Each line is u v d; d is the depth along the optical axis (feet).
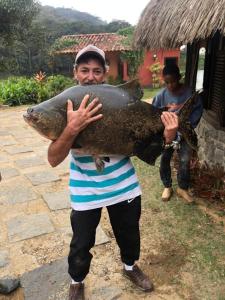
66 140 6.96
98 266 11.14
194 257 11.45
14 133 28.94
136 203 8.71
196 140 8.75
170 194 15.34
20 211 14.96
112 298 9.78
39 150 23.99
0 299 9.89
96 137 7.19
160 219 13.80
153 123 7.68
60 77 54.85
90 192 8.13
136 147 7.66
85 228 8.36
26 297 9.88
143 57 72.18
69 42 77.66
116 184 8.21
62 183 17.99
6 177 18.83
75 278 8.95
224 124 17.06
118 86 7.49
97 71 7.71
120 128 7.30
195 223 13.44
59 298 9.79
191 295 9.87
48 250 12.10
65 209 15.05
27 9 64.80
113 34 80.38
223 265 11.03
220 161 17.04
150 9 18.43
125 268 10.14
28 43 85.56
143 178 17.84
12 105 45.83
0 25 63.00
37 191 16.98
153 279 10.53
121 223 8.89
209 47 19.29
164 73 14.11
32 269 11.08
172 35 12.98
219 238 12.45
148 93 65.51
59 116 6.88
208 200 15.06
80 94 7.05
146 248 12.01
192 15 11.66
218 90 18.17
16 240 12.71
